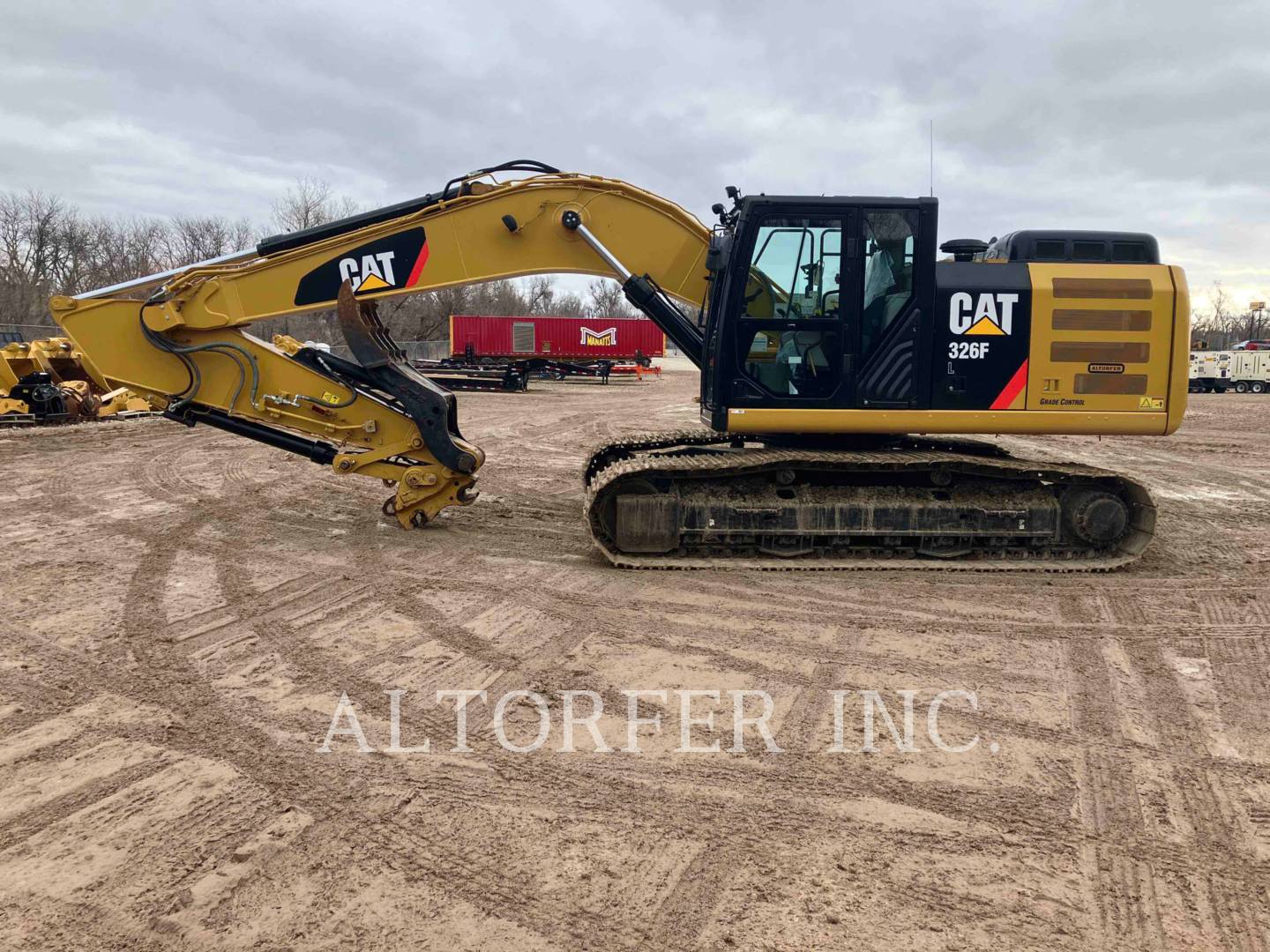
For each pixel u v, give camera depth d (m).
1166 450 17.31
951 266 7.21
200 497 10.10
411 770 3.91
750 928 2.92
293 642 5.46
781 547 7.44
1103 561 7.40
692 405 27.33
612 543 7.49
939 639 5.70
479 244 7.81
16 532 8.26
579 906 3.01
